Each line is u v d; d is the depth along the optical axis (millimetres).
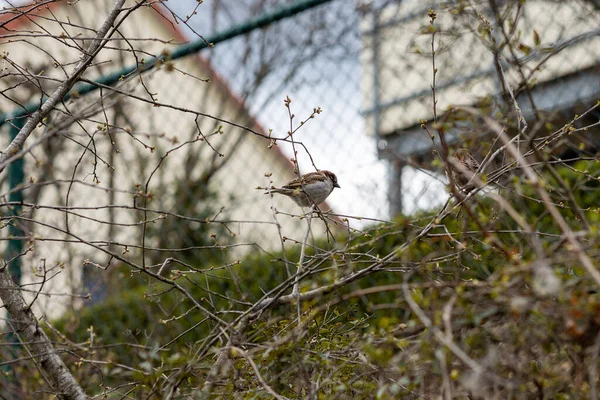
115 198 9875
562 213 4609
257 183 9539
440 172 4062
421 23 5691
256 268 6258
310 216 3979
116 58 10891
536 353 2754
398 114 6012
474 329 2674
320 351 3312
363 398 3100
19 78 7176
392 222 3779
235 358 3287
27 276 6332
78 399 3828
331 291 3576
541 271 2354
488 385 2619
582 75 5254
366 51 6496
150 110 9703
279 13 6234
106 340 6500
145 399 3387
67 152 8453
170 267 7555
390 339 2787
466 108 2859
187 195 8961
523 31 5141
